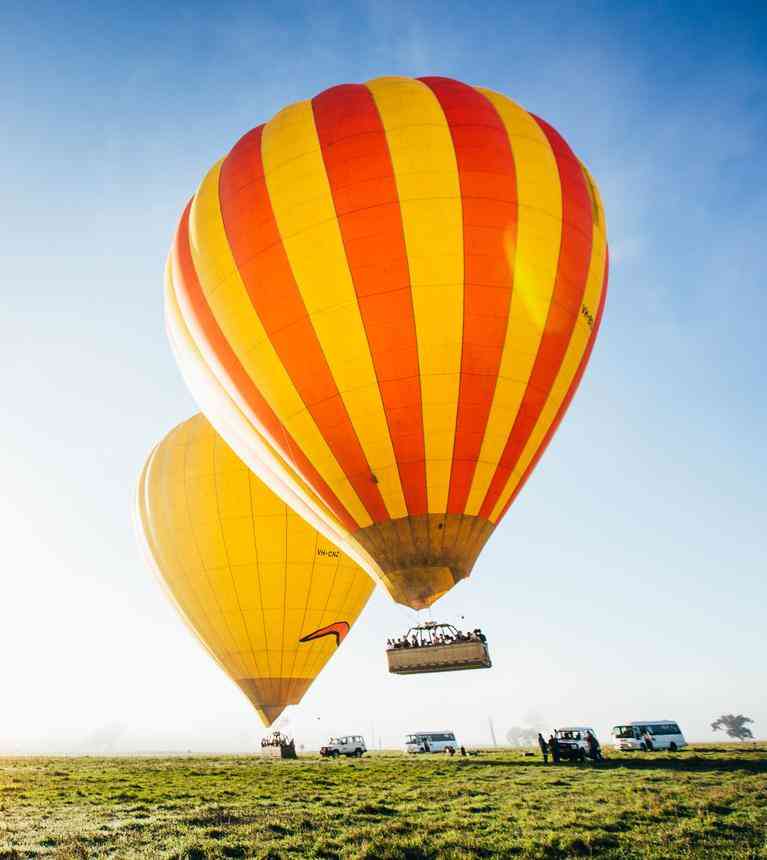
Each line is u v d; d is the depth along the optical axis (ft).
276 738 114.52
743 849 33.63
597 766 76.54
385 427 53.26
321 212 54.39
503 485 55.72
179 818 41.57
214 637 91.61
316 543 91.35
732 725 398.42
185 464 95.20
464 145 55.57
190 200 68.95
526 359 54.70
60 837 35.78
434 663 54.44
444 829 38.73
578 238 58.23
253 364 57.31
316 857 32.40
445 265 52.75
